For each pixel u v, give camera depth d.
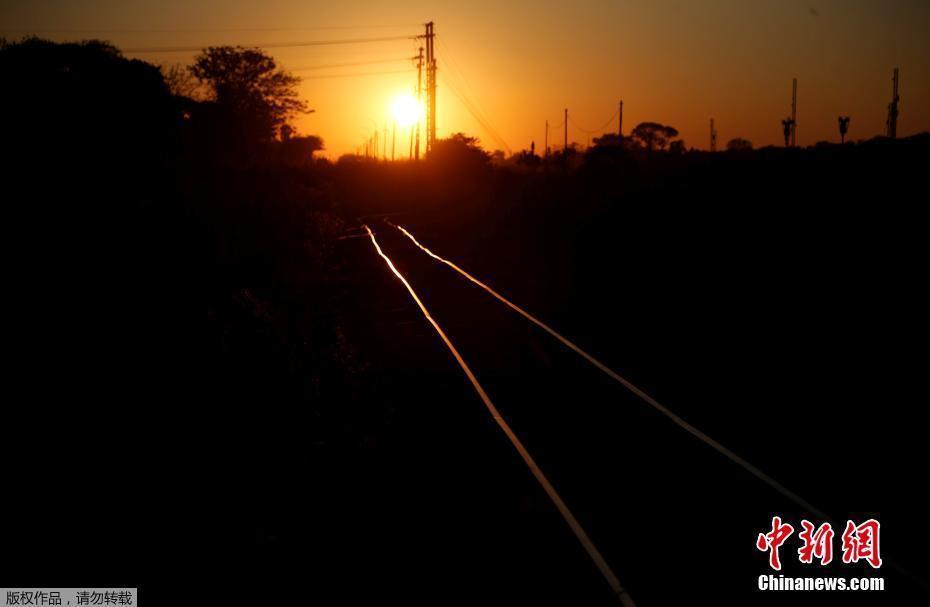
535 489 7.37
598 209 34.84
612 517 6.79
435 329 14.96
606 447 8.47
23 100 22.22
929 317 13.05
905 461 7.79
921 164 30.95
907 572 5.79
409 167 69.50
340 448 8.60
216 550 6.36
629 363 12.07
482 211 43.78
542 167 79.94
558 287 20.00
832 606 5.44
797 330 13.34
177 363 10.20
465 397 10.46
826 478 7.47
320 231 29.52
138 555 6.20
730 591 5.64
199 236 18.59
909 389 9.89
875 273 16.55
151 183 22.09
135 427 8.26
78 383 9.05
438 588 5.78
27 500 6.70
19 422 7.93
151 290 13.27
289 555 6.32
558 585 5.71
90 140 22.25
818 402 9.70
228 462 7.93
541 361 12.35
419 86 56.03
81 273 13.24
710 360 12.00
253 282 17.66
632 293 18.17
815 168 35.16
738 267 19.38
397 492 7.48
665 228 27.00
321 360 12.72
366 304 18.28
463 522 6.78
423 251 28.36
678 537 6.42
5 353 9.55
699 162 48.50
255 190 30.81
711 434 8.70
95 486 7.05
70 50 28.11
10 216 15.39
